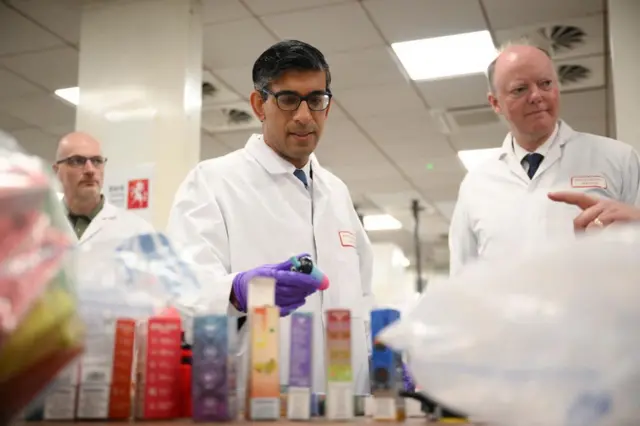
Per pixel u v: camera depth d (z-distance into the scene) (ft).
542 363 1.90
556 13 11.45
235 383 2.55
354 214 5.97
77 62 13.56
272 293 2.72
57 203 2.02
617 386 1.80
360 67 13.57
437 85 14.39
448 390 2.09
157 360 2.63
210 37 12.35
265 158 5.52
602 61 13.07
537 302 1.98
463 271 2.26
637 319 1.83
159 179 10.57
